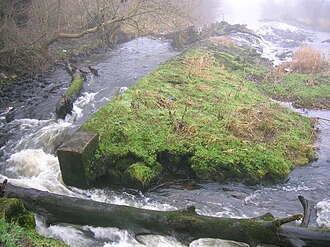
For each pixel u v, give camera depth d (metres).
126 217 4.59
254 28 22.92
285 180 6.21
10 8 11.90
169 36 17.06
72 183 6.02
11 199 4.23
